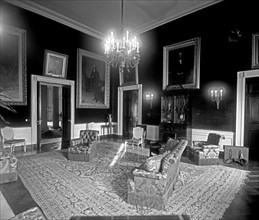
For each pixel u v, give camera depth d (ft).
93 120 26.91
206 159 14.94
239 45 17.28
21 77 19.22
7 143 16.39
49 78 21.65
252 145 16.79
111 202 8.73
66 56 23.08
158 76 23.73
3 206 8.21
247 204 8.73
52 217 7.49
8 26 18.24
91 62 26.27
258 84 16.48
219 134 16.57
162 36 23.36
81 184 10.68
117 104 29.01
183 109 20.20
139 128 20.01
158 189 8.19
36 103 20.49
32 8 19.75
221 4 18.39
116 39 15.17
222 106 18.29
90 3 19.17
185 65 21.12
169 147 13.05
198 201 8.97
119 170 13.14
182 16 21.26
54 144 22.13
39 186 10.33
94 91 26.84
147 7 19.92
